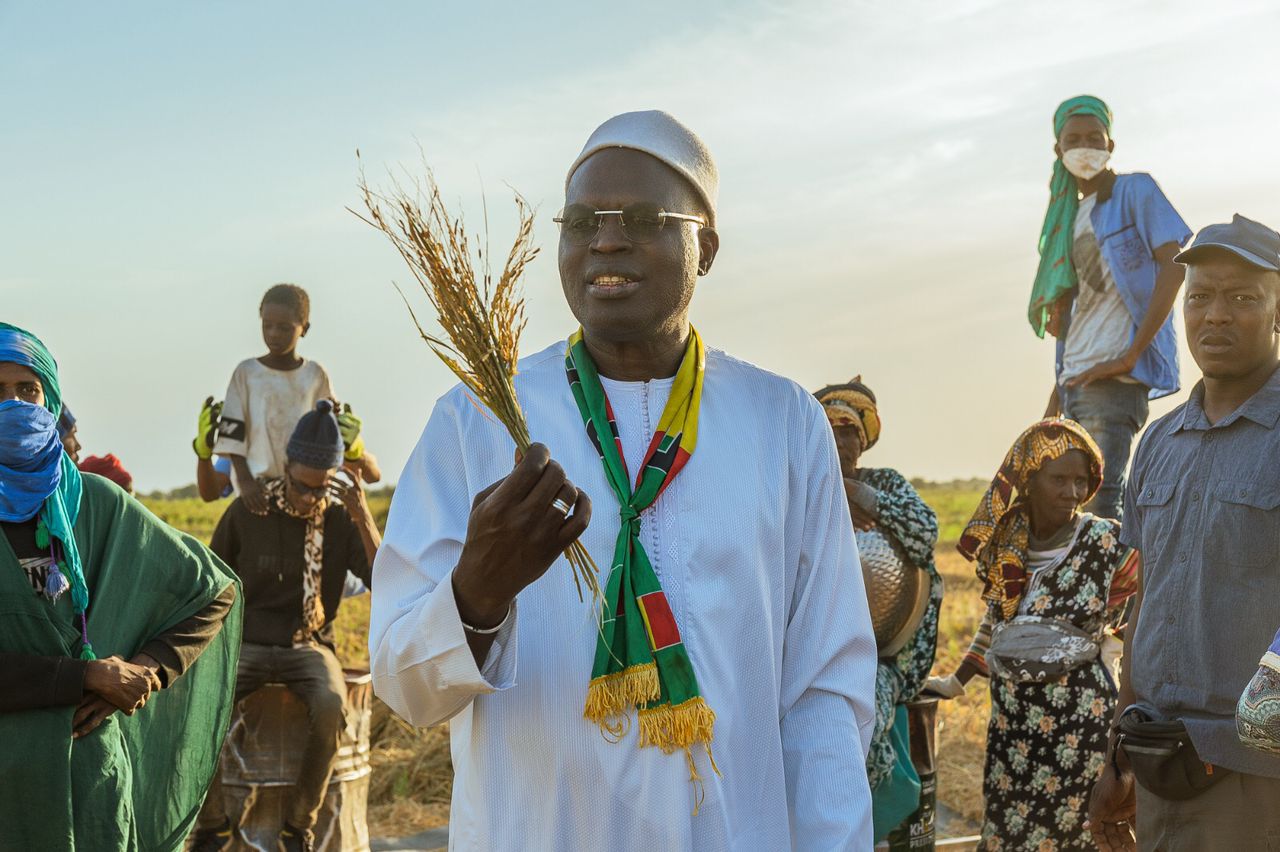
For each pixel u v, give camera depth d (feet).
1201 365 13.53
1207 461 13.46
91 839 13.56
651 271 8.83
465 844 8.64
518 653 8.55
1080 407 25.11
